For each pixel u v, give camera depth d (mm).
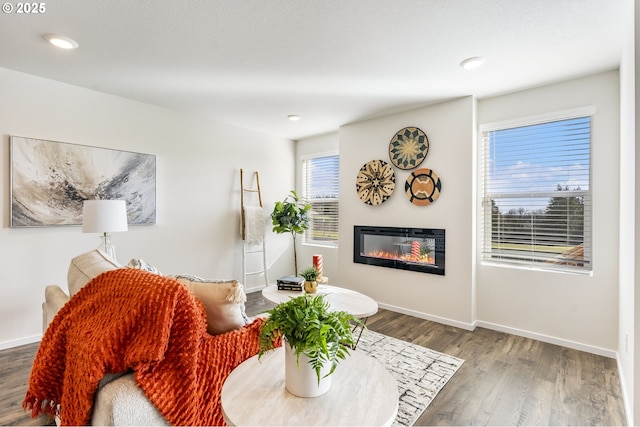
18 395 1975
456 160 3227
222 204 4152
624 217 2135
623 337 2166
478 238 3260
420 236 3484
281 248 4957
